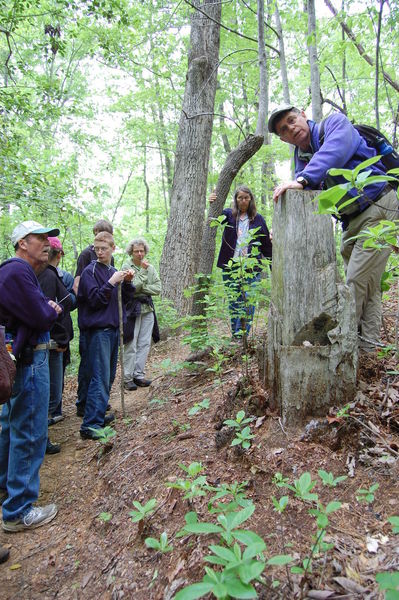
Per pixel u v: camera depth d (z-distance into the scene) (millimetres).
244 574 1053
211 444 2545
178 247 7691
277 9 7238
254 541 1195
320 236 2326
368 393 2375
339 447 2100
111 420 4059
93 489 2934
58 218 6625
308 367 2260
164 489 2348
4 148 6168
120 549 2141
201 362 3977
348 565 1496
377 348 2830
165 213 15141
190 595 1002
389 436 2053
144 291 5074
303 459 2082
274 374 2451
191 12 6762
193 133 7457
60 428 4336
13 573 2283
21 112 6934
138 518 1771
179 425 3047
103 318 3797
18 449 2680
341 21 5191
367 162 1416
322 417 2266
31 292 2559
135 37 7680
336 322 2281
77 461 3506
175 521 2059
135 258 5109
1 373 2230
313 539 1639
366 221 2643
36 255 2742
